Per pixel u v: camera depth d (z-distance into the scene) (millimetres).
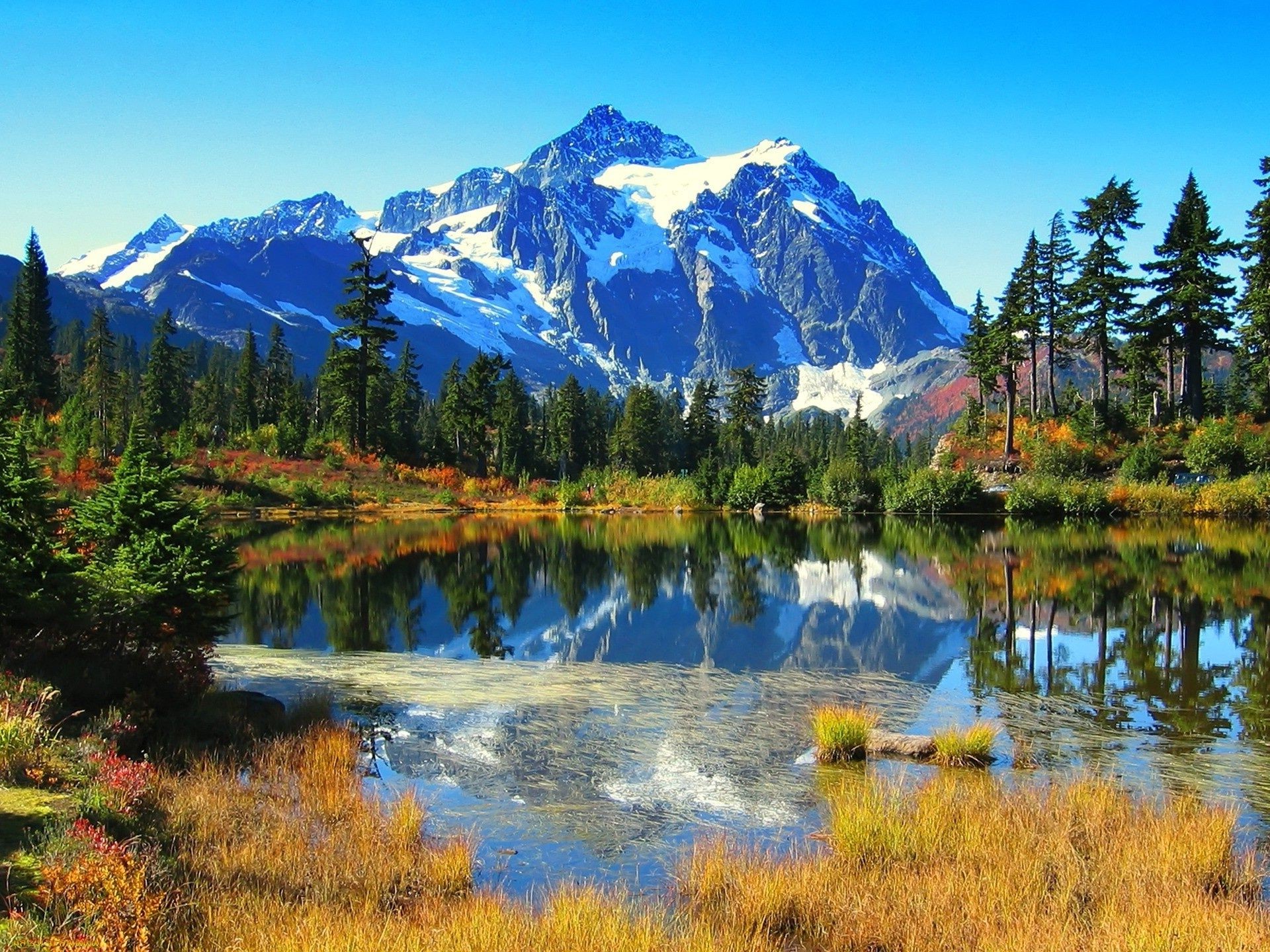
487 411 93125
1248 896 7914
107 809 8250
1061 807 9680
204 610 15469
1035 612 24797
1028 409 74250
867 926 7281
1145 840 8789
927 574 33094
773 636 22219
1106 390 64062
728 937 6953
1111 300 62188
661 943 6730
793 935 7324
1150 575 31188
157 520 15648
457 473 84312
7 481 13680
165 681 13398
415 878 8234
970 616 24422
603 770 12000
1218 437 55594
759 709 15352
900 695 16359
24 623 13352
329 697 15992
